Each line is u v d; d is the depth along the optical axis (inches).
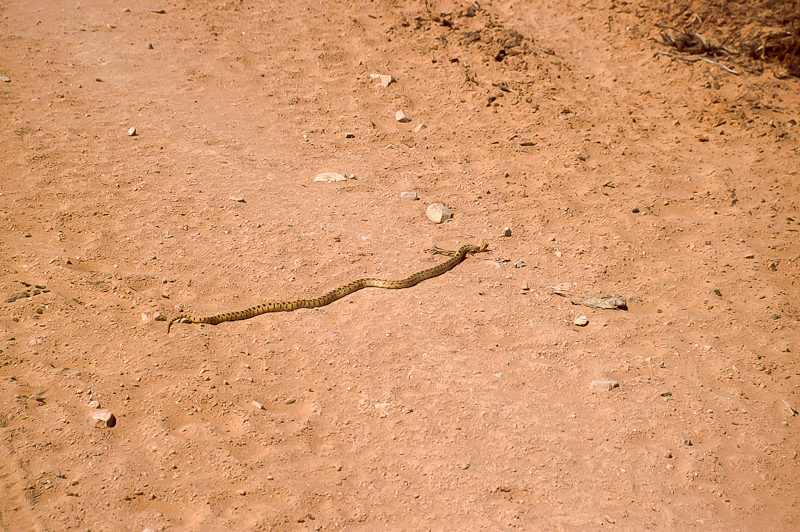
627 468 334.3
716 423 339.3
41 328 342.6
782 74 418.6
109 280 350.6
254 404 337.4
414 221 370.3
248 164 379.6
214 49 416.2
